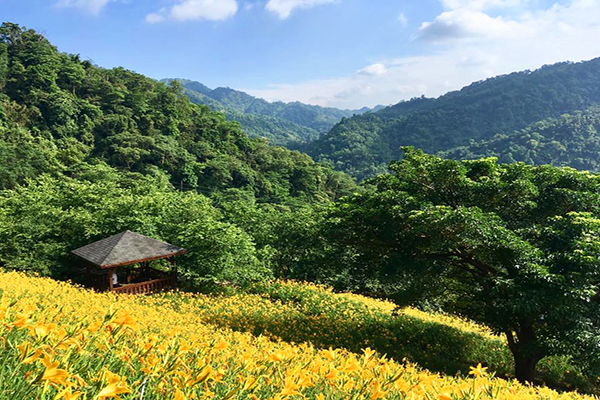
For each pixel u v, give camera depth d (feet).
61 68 281.13
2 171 149.18
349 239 40.37
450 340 46.16
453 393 7.46
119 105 286.05
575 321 27.40
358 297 63.52
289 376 6.15
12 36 286.05
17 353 4.66
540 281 28.04
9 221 57.06
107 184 93.25
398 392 8.14
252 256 62.95
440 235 32.01
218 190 251.60
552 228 30.81
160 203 74.38
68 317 9.95
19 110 231.09
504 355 44.78
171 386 5.60
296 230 77.61
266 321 44.06
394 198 34.76
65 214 61.11
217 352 8.83
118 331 5.47
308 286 63.16
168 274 58.95
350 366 6.98
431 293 39.34
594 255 27.63
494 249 30.22
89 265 54.44
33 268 52.49
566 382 37.70
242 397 5.61
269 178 300.20
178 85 345.10
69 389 3.52
